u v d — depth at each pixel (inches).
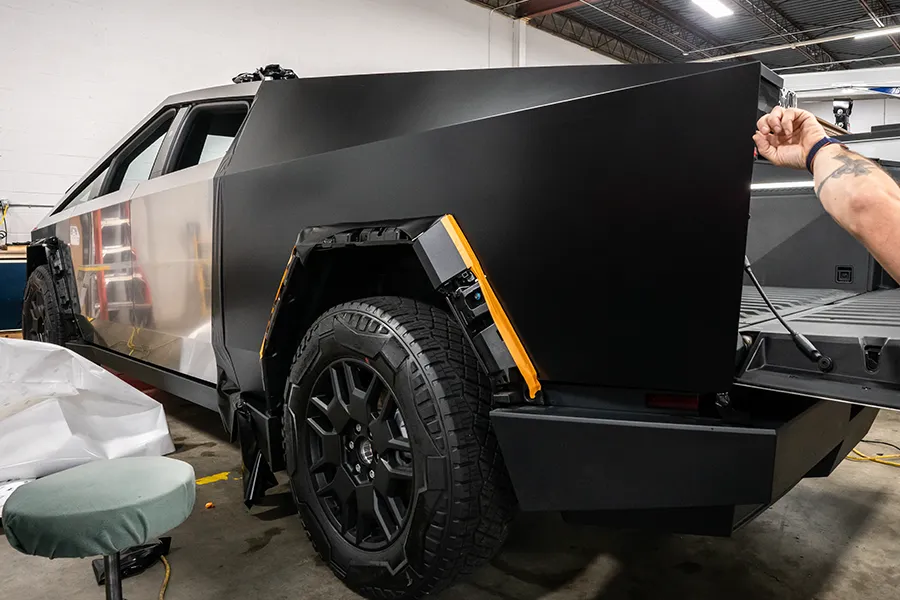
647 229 41.6
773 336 41.4
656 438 41.8
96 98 211.9
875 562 68.9
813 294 81.0
